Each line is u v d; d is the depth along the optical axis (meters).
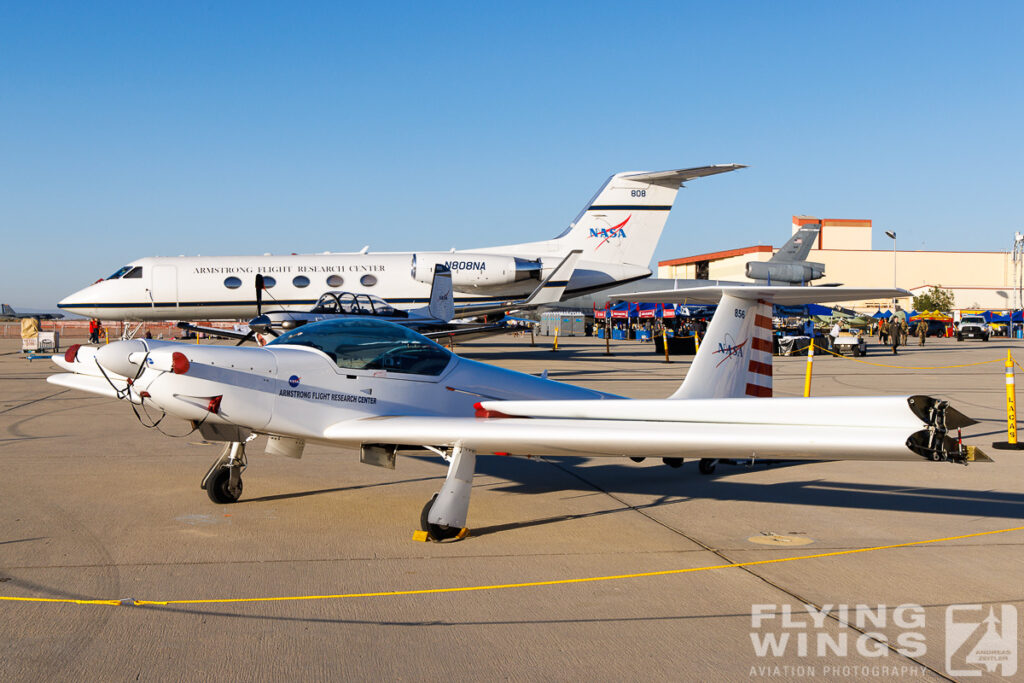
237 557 4.94
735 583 4.51
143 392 5.71
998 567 4.82
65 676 3.18
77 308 25.06
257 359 5.88
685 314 37.97
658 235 27.84
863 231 80.62
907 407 4.34
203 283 25.48
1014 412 9.50
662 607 4.11
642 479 7.81
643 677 3.25
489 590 4.36
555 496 6.98
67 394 15.61
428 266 25.47
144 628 3.71
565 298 27.20
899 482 7.61
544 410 6.23
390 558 4.97
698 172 26.48
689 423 5.34
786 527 5.84
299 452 6.73
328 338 6.39
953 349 37.47
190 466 8.07
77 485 7.10
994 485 7.43
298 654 3.44
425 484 7.36
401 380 6.55
